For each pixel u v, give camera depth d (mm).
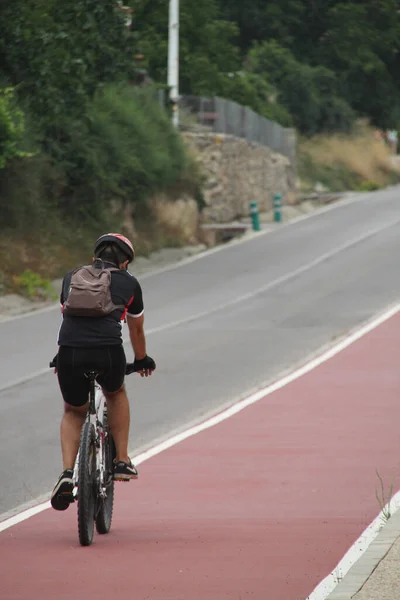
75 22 83375
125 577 17891
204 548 19797
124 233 94062
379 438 31938
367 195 159625
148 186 99000
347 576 16875
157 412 37656
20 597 16875
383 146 199500
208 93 143000
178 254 96812
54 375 46312
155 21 144000
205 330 58969
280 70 187500
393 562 17625
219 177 115750
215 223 114438
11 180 81250
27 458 30875
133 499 24828
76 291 20453
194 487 25984
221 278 83062
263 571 18078
